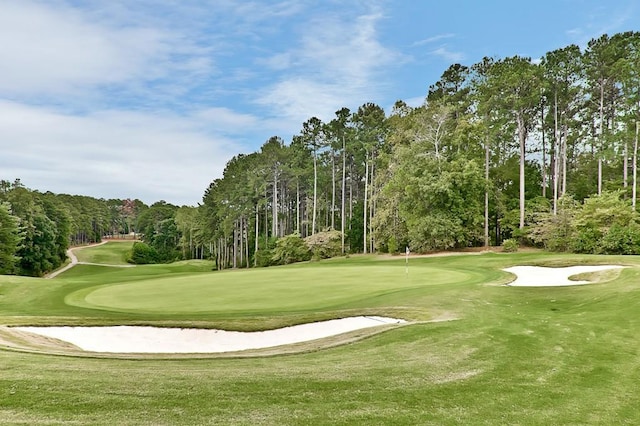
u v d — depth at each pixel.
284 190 71.19
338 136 55.25
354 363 7.55
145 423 4.61
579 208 37.28
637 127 37.34
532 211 41.22
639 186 40.53
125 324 11.86
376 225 46.09
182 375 6.50
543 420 5.16
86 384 5.81
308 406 5.32
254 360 7.95
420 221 39.88
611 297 13.66
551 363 7.43
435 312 12.72
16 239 44.78
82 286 22.16
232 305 14.77
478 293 15.61
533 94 39.25
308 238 51.66
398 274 22.50
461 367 7.21
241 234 67.38
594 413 5.41
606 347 8.36
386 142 52.94
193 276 27.48
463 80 46.03
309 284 19.42
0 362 6.89
